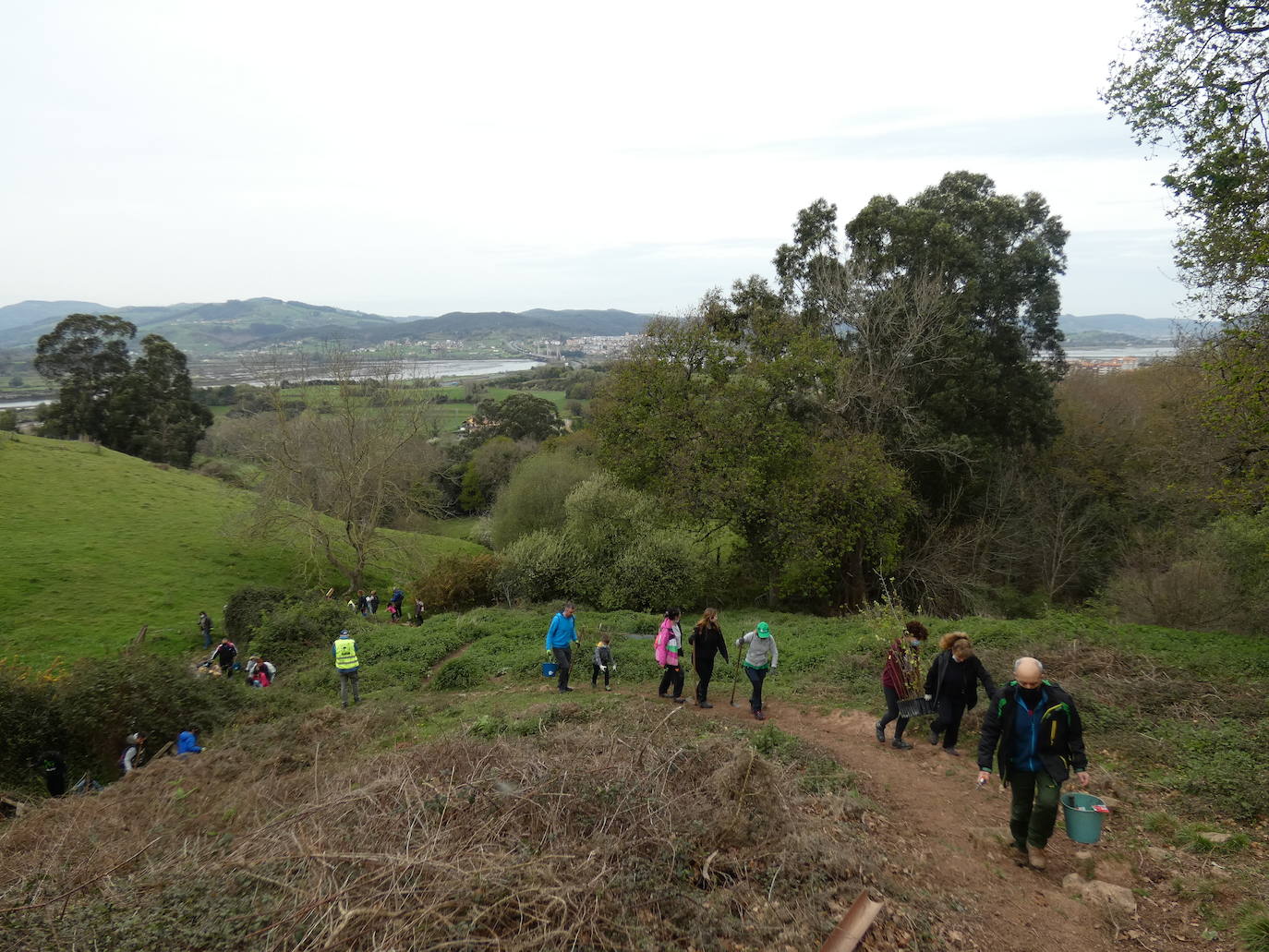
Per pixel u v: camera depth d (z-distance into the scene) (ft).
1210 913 16.80
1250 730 27.40
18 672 54.08
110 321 203.72
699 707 37.35
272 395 111.14
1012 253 100.73
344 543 127.54
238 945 13.76
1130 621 66.28
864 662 42.04
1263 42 37.88
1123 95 42.45
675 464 84.17
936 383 97.50
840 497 80.28
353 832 17.61
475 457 207.51
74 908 16.02
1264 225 38.78
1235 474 44.34
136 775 33.27
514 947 12.91
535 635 61.67
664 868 16.42
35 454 147.13
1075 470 112.98
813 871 17.22
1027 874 19.13
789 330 89.97
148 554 114.11
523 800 18.51
